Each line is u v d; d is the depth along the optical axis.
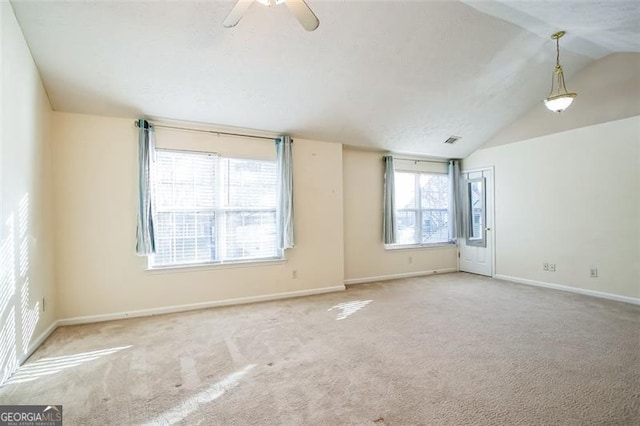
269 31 2.87
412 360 2.46
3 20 2.25
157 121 3.79
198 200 3.99
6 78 2.29
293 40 3.00
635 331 3.01
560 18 3.06
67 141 3.38
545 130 4.80
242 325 3.30
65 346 2.78
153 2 2.48
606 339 2.82
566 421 1.71
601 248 4.21
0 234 2.19
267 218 4.41
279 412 1.82
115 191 3.57
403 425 1.69
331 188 4.88
